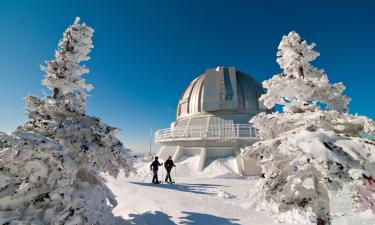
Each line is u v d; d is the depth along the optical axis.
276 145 4.71
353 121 4.51
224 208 9.50
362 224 6.78
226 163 27.03
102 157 6.34
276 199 4.97
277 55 6.17
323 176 4.14
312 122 4.79
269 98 5.70
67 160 5.35
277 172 5.08
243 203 10.31
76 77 7.51
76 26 7.71
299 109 5.57
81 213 5.68
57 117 6.57
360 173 3.69
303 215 7.66
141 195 10.61
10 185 5.41
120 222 7.40
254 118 5.59
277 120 5.44
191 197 11.41
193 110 35.94
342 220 7.08
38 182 5.46
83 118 6.63
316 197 4.61
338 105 5.23
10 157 5.12
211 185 16.80
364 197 3.79
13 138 5.09
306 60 5.91
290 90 5.43
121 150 6.34
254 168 25.77
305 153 4.00
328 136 4.34
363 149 3.99
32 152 5.21
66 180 5.39
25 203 5.52
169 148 32.25
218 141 28.62
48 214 5.36
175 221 7.79
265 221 7.91
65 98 7.07
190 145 30.17
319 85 5.20
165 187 14.51
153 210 8.66
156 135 36.62
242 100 34.38
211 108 33.75
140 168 30.58
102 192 6.58
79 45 7.54
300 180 4.47
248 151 4.89
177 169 26.59
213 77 35.53
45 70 7.31
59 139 6.17
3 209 5.32
